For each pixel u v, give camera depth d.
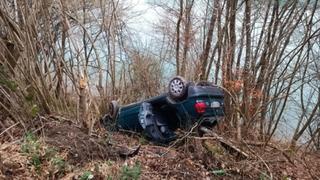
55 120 6.27
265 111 9.36
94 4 10.30
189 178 5.56
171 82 6.50
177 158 5.87
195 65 10.48
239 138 7.07
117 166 5.30
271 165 6.46
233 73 9.07
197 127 6.32
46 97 6.57
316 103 10.94
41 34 7.00
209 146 6.13
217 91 6.49
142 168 5.52
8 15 6.32
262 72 9.84
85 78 6.52
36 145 5.26
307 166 7.11
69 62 7.35
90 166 5.24
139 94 11.66
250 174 5.91
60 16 7.67
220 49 9.99
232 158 6.19
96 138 5.93
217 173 5.75
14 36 6.37
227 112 8.07
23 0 6.57
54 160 5.09
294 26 10.10
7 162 4.94
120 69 10.98
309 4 10.64
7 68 6.20
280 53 10.05
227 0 10.09
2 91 6.03
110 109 7.52
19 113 6.08
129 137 6.91
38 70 6.55
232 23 9.91
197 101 6.23
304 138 11.00
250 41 9.99
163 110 6.88
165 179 5.43
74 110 6.84
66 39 7.68
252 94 8.76
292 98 11.34
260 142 7.44
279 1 10.33
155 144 6.69
